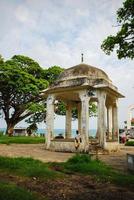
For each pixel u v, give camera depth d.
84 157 12.78
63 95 24.19
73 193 7.84
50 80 42.22
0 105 41.66
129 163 12.35
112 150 22.52
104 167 12.09
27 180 8.87
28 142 32.75
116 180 9.55
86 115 21.08
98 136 21.45
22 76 37.88
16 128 53.91
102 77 22.86
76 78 22.14
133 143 32.94
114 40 12.96
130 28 12.62
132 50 12.80
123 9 12.57
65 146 21.78
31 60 41.50
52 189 8.10
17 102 41.56
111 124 25.67
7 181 8.42
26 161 11.95
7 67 37.38
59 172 10.68
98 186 8.83
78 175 10.34
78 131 26.80
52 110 23.72
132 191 8.48
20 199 6.53
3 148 23.31
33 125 45.50
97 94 21.69
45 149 23.19
